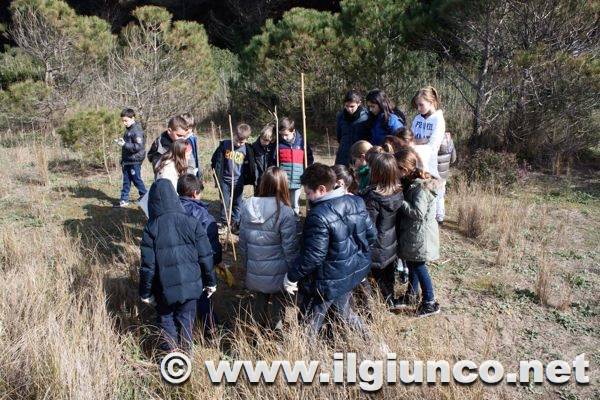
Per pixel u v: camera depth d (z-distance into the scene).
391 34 12.23
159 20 12.72
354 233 4.04
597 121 10.30
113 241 6.61
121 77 12.84
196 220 4.13
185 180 4.42
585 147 10.52
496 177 8.93
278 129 6.27
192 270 4.09
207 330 4.64
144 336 4.60
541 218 7.54
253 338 4.39
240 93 14.26
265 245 4.27
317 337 4.15
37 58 13.62
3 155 10.86
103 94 13.72
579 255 6.43
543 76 10.00
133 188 8.95
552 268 5.86
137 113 12.46
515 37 10.27
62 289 4.88
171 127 5.66
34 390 3.94
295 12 13.42
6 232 6.35
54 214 7.54
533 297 5.40
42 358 4.07
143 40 12.95
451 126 11.82
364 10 12.06
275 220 4.19
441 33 10.95
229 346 4.57
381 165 4.60
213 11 23.66
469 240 6.88
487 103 11.05
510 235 6.73
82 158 10.39
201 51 13.23
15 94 12.45
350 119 6.11
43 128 12.91
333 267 3.97
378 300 4.68
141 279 4.05
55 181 9.33
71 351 4.03
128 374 4.14
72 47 13.38
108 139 10.05
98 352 4.15
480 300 5.36
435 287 5.62
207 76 13.73
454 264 6.18
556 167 10.14
